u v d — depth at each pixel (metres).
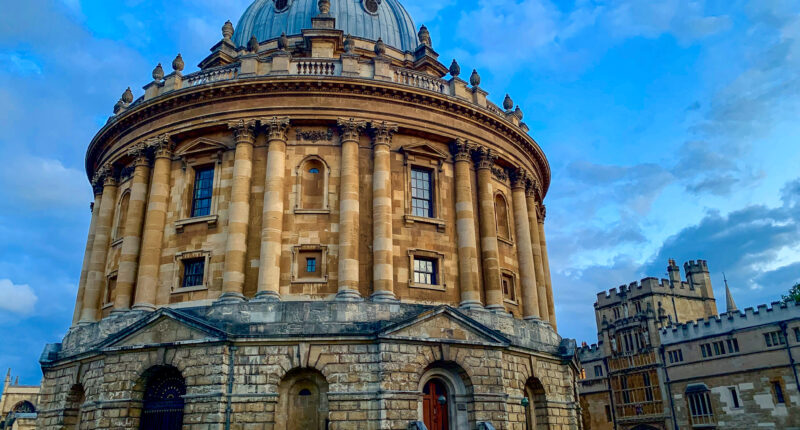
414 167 36.03
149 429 29.22
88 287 37.09
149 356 29.12
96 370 31.39
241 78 34.03
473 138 37.47
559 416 35.50
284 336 28.48
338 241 32.41
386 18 49.47
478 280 34.56
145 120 36.69
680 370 68.88
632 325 75.00
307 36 41.50
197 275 32.97
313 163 34.31
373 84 34.44
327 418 28.22
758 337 62.06
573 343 37.97
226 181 33.84
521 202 40.66
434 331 29.81
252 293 31.28
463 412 30.06
